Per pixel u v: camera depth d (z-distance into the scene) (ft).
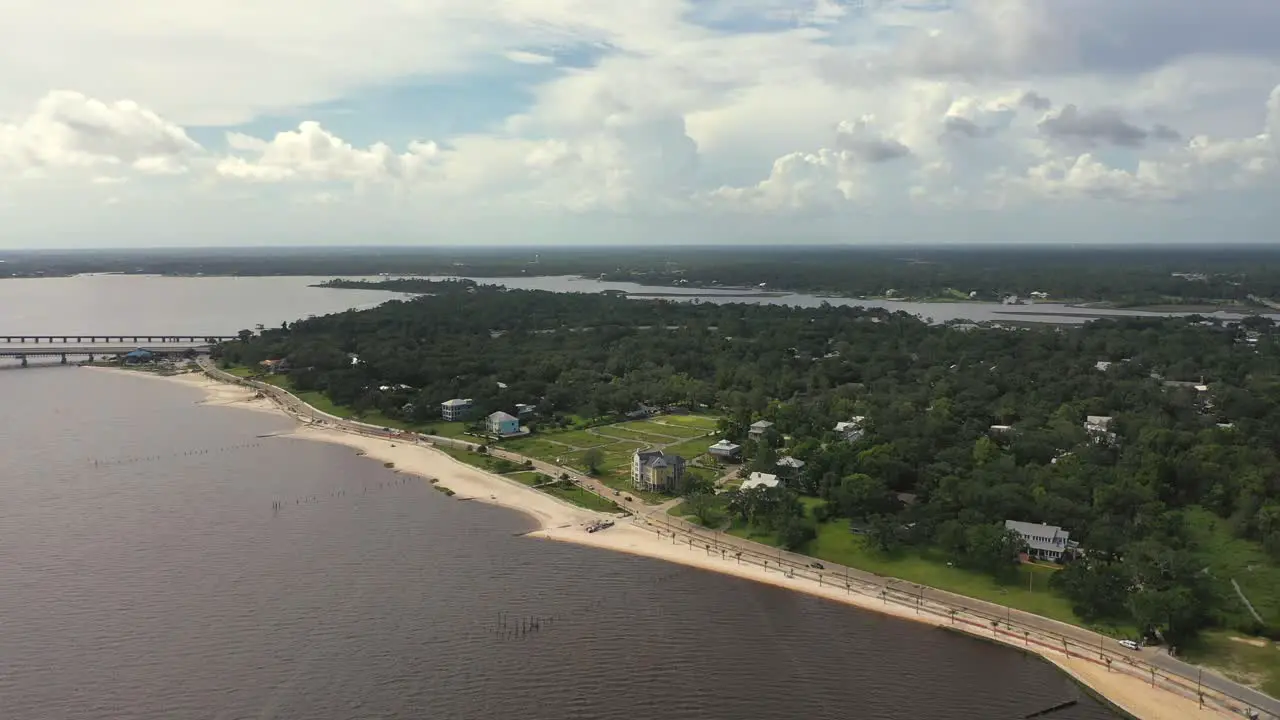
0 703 452.76
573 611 570.46
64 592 587.68
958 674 495.41
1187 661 497.05
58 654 503.20
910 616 563.48
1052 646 519.19
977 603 574.56
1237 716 444.96
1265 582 593.01
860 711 458.91
